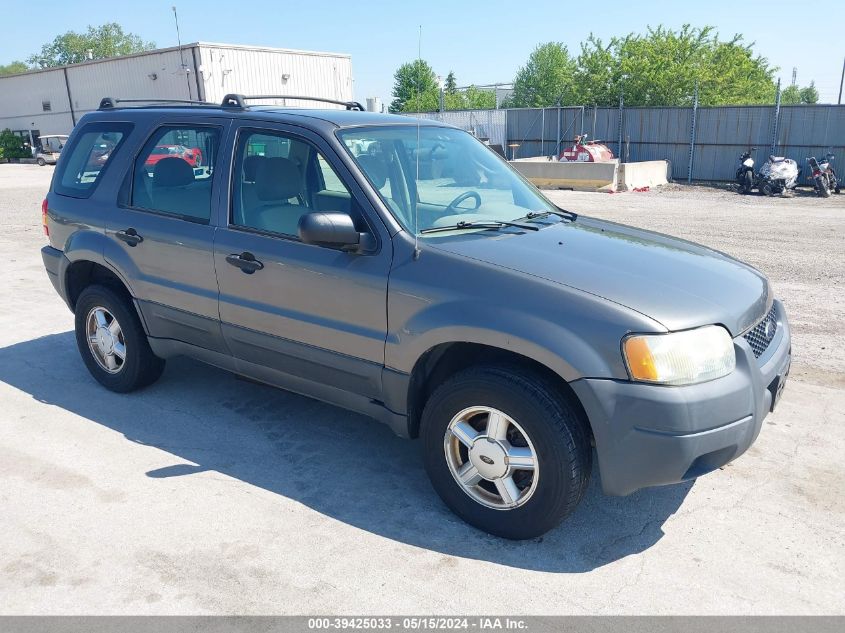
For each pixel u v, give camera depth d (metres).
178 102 4.86
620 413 2.85
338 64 34.50
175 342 4.48
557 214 4.21
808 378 5.21
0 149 41.97
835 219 14.07
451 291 3.17
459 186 4.00
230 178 4.00
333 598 2.85
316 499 3.59
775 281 8.38
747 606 2.80
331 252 3.54
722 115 22.53
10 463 3.95
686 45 37.00
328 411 4.67
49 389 5.02
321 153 3.65
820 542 3.23
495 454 3.15
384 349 3.41
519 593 2.89
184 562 3.07
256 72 31.67
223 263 3.96
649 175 21.88
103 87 37.19
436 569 3.04
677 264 3.44
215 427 4.42
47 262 5.12
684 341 2.86
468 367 3.27
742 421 2.95
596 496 3.65
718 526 3.37
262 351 3.97
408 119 4.32
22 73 42.22
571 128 25.88
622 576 3.00
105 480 3.76
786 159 19.27
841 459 4.00
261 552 3.14
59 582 2.94
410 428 3.55
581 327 2.90
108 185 4.64
